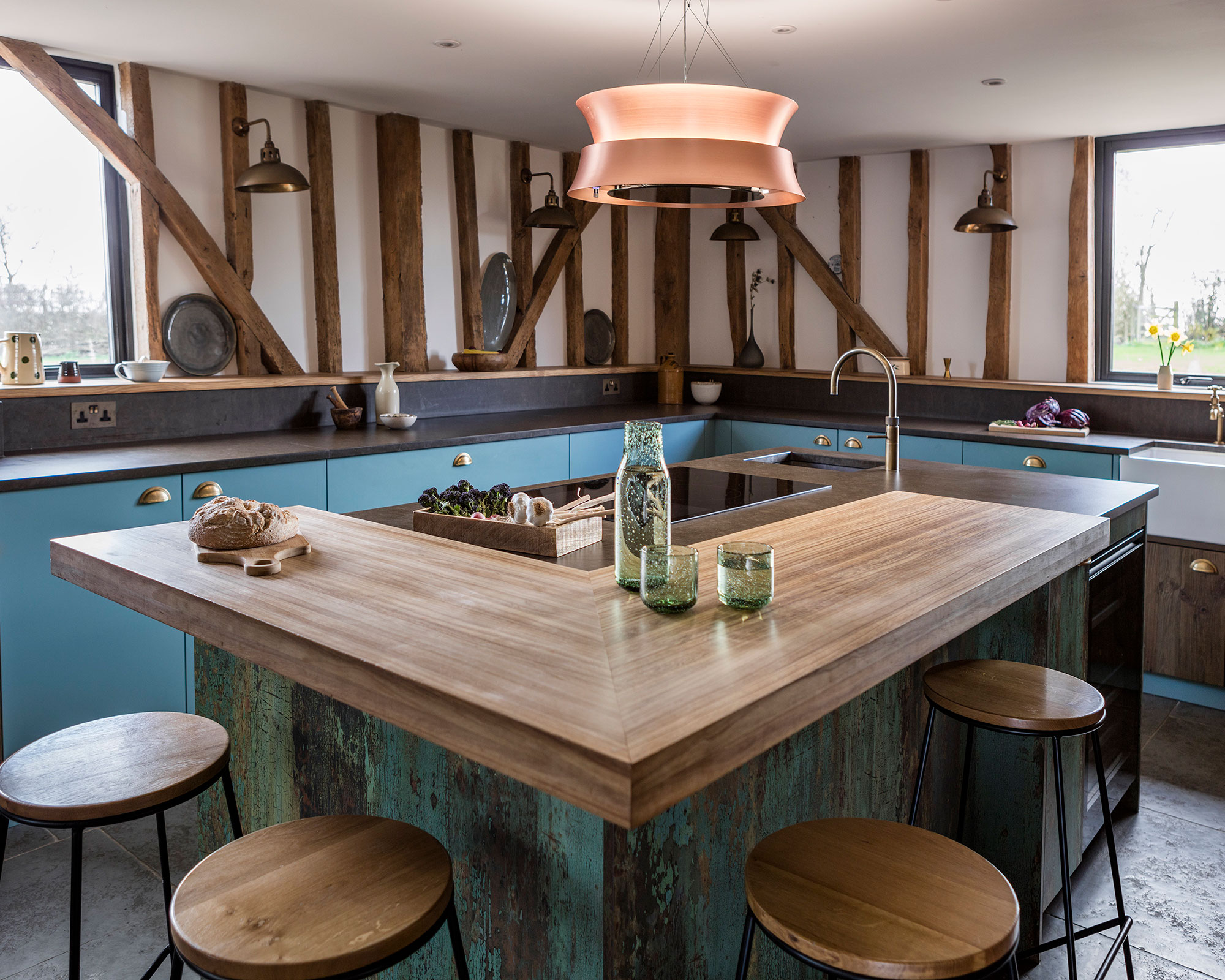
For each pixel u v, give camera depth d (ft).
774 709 3.86
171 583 5.47
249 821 6.75
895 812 6.89
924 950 3.77
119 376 12.80
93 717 9.94
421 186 15.52
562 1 9.45
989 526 7.22
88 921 7.59
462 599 5.19
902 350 17.63
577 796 3.36
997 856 7.52
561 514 7.27
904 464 11.44
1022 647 7.46
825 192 18.16
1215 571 11.93
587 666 4.13
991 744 7.47
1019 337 16.48
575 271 18.33
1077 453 13.43
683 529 7.44
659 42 10.79
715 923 5.23
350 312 15.05
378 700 4.14
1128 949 6.69
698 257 20.08
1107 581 8.78
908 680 6.87
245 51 11.45
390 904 3.95
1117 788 9.22
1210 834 9.15
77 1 9.70
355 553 6.27
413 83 12.91
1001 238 16.22
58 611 9.62
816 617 4.83
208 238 13.00
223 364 13.43
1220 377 14.73
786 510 8.29
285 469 11.33
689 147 6.20
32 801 4.88
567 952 4.62
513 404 17.15
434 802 5.24
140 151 12.23
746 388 19.34
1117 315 15.69
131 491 10.03
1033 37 10.45
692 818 4.95
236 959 3.57
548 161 17.80
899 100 13.29
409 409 15.38
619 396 19.36
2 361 11.54
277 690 6.30
